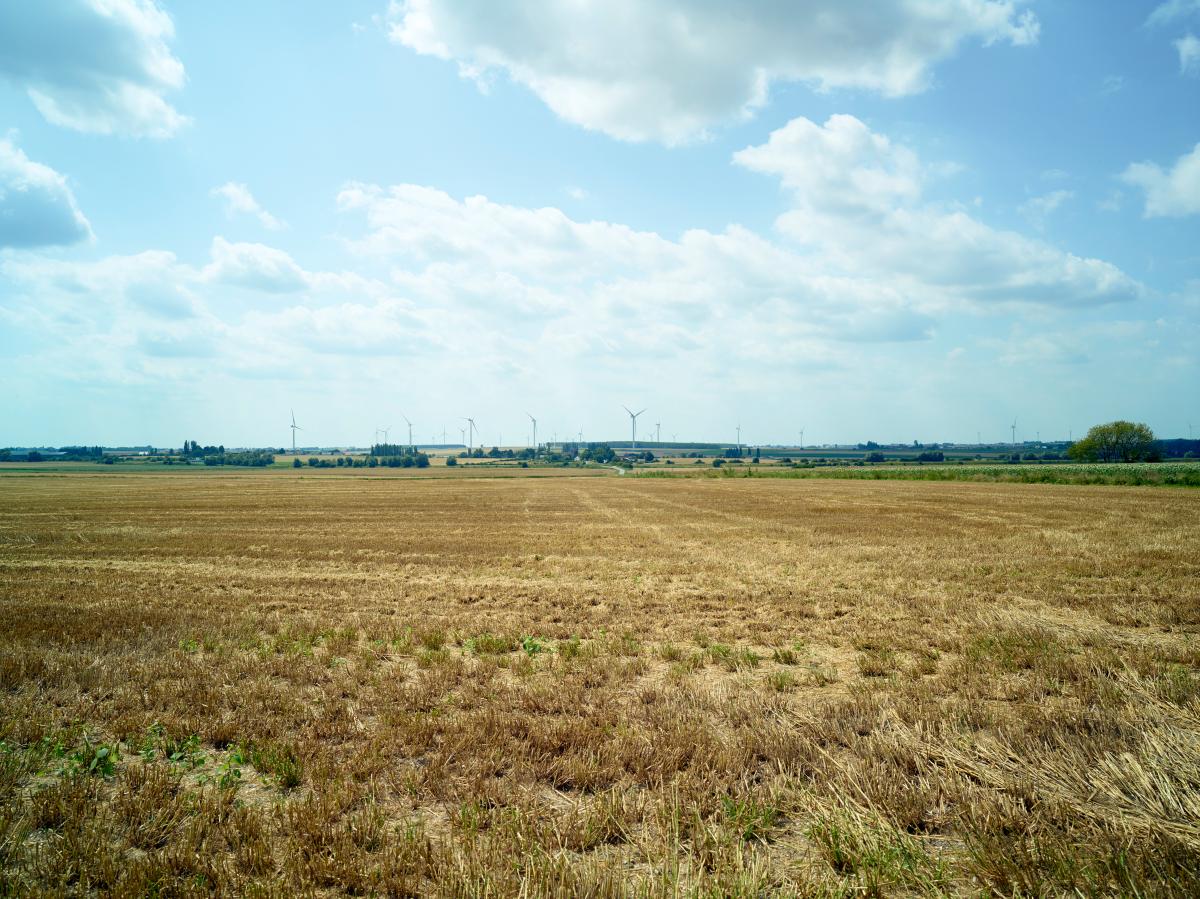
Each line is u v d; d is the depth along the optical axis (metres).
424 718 7.38
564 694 8.20
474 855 4.68
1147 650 10.06
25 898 4.26
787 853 4.86
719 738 6.75
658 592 15.80
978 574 17.38
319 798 5.58
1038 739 6.55
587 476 112.25
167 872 4.53
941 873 4.46
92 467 158.62
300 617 13.38
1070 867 4.42
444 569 19.91
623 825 5.10
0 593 16.02
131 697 8.30
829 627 11.97
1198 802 5.22
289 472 138.00
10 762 6.32
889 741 6.50
